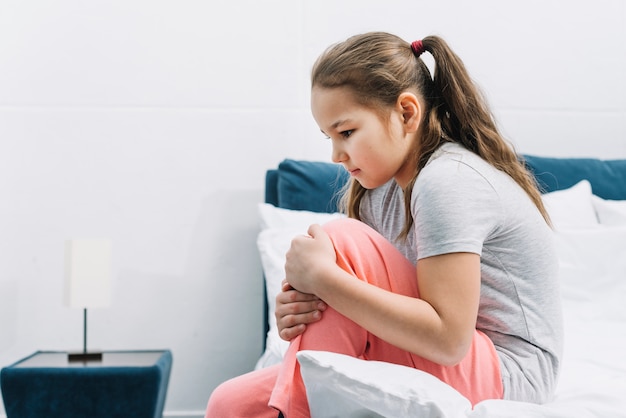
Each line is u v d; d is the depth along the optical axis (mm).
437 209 1054
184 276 2383
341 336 1047
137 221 2369
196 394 2371
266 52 2432
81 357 2105
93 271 2135
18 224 2328
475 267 1039
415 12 2480
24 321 2320
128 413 1869
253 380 1149
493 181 1113
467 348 1026
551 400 1172
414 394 913
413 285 1097
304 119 2439
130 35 2381
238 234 2406
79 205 2350
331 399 976
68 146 2352
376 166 1162
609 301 1940
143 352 2221
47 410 1854
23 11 2342
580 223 2133
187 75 2400
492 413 926
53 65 2350
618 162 2420
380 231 1396
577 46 2539
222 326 2389
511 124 2514
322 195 2262
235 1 2426
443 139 1201
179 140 2395
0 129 2324
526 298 1134
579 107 2539
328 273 1029
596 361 1481
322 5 2453
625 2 2562
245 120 2420
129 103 2377
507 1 2514
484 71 2504
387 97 1148
